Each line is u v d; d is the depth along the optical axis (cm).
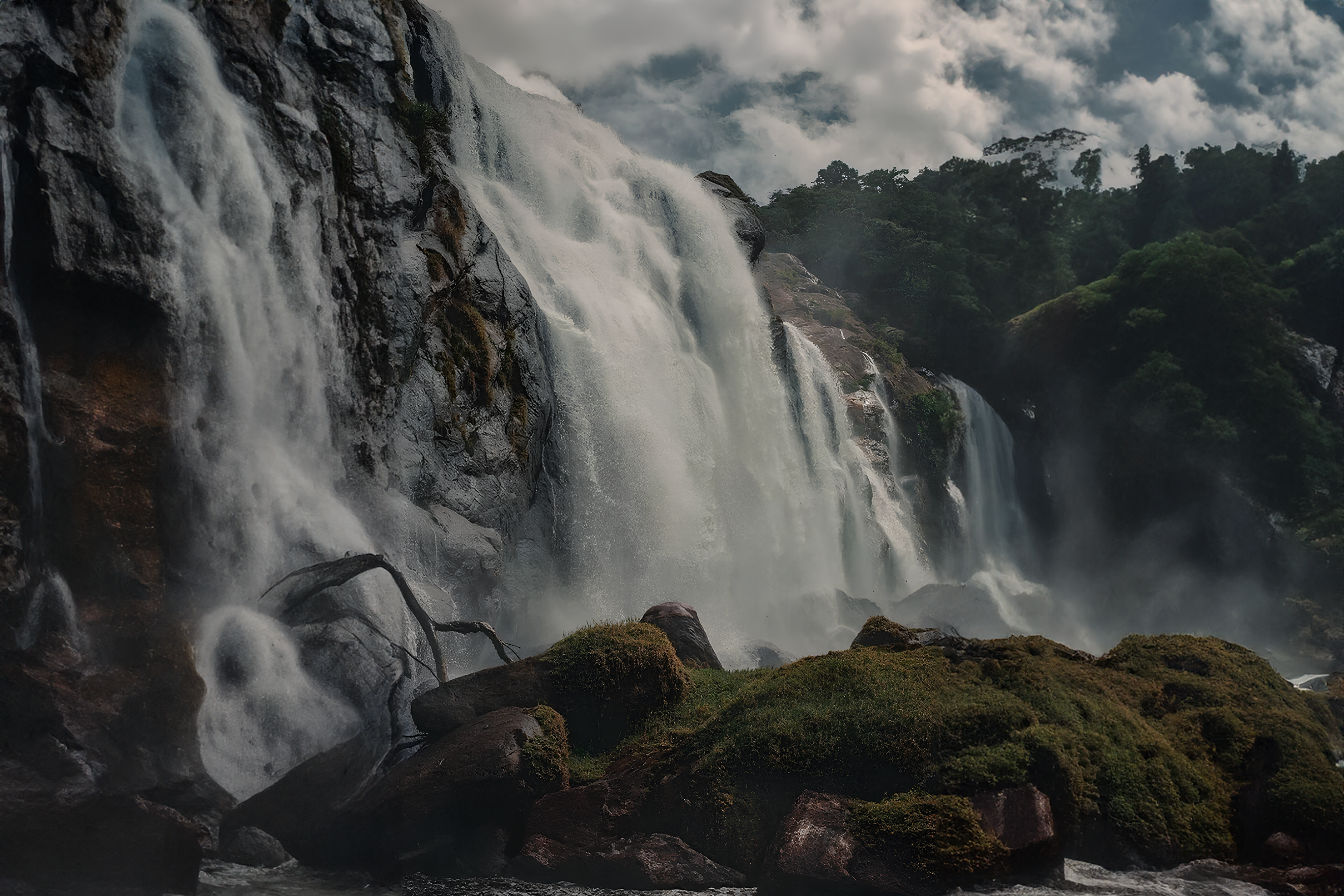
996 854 842
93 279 1369
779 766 944
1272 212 6962
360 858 953
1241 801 1001
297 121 1825
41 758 982
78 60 1433
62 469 1284
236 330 1571
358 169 1964
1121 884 866
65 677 1109
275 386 1650
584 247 2900
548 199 2909
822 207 7131
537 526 2339
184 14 1673
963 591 3052
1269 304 5722
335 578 1366
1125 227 8288
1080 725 981
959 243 7125
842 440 4184
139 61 1559
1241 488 5216
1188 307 5597
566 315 2625
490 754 985
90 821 870
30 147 1350
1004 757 902
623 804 969
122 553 1305
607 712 1113
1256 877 895
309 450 1692
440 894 884
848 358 5047
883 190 7919
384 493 1811
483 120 2709
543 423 2341
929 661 1066
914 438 5044
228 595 1400
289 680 1306
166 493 1397
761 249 3897
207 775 1096
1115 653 1257
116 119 1476
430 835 961
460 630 1405
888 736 934
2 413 1223
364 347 1869
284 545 1531
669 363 2919
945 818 853
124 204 1434
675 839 940
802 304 5775
